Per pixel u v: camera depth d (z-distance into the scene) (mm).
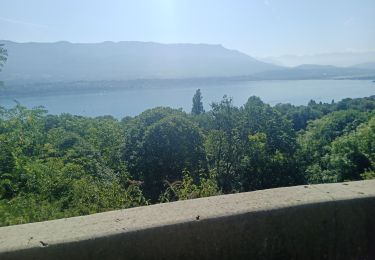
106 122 38562
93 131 33906
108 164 25828
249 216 1791
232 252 1775
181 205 1888
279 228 1840
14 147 8703
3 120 10562
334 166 27453
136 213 1810
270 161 29750
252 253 1805
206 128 33312
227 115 31188
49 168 8852
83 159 18453
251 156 29672
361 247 1968
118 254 1623
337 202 1926
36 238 1579
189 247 1715
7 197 6680
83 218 1777
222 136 29484
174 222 1701
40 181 7441
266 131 31969
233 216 1770
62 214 4344
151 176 25000
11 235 1611
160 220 1715
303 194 1999
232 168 29438
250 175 29516
